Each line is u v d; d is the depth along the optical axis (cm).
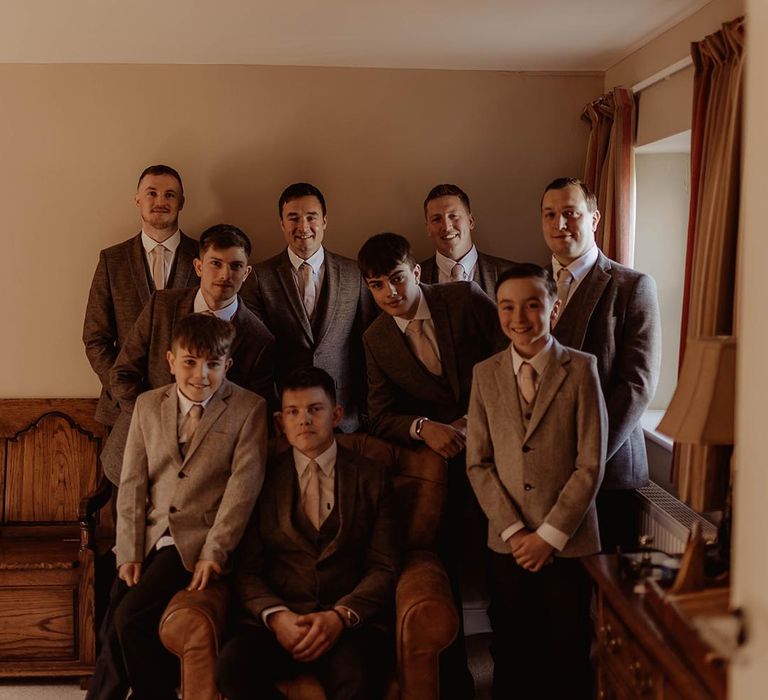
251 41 367
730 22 263
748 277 122
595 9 319
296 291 375
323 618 259
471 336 321
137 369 336
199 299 333
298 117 408
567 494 264
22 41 367
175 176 377
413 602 255
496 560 281
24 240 403
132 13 329
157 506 292
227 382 301
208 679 255
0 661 339
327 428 282
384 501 286
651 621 183
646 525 315
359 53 386
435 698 255
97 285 379
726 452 230
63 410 393
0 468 390
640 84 361
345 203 413
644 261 389
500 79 413
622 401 303
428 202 381
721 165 263
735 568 124
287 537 279
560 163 418
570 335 312
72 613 340
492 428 278
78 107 400
